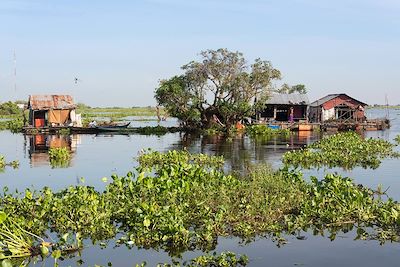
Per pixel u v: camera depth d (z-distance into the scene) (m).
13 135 51.34
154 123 81.94
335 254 11.39
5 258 11.01
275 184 16.25
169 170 18.22
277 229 13.12
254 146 38.25
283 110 65.12
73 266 10.80
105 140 45.00
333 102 64.12
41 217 13.88
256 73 52.22
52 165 27.33
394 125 71.81
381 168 24.56
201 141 43.47
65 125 56.22
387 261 10.92
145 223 12.45
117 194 15.51
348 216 13.92
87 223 13.25
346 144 32.81
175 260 11.10
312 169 24.52
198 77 52.75
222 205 14.15
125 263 10.95
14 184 21.22
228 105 53.19
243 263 10.84
